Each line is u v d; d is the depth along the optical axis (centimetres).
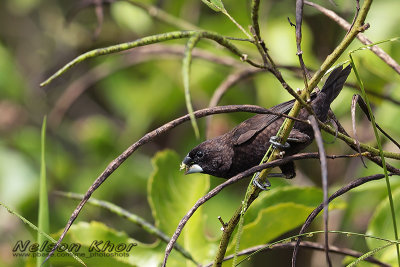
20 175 1122
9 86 1221
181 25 909
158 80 1157
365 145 429
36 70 1320
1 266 1043
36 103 1262
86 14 1294
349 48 870
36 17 1379
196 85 1106
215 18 1066
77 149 1244
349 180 939
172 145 1186
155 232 571
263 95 948
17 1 1334
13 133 1186
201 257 625
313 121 373
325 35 974
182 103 1167
